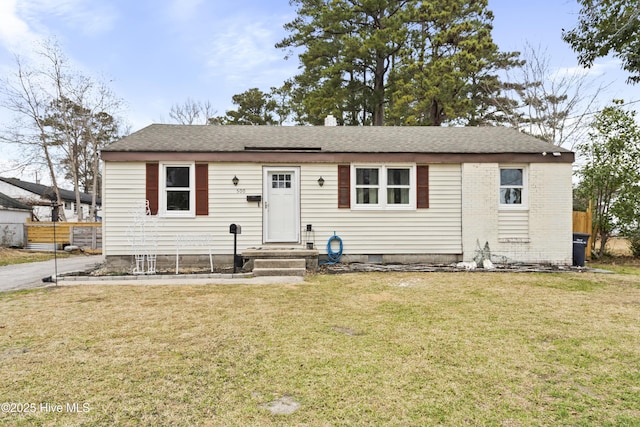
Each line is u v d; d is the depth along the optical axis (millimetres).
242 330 4648
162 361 3699
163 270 9344
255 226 10008
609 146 11883
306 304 5977
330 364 3617
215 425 2604
